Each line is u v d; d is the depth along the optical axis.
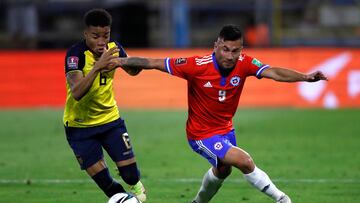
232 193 31.23
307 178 34.84
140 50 66.44
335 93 65.50
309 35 85.38
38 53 66.94
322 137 49.06
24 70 67.00
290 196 30.48
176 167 38.44
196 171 37.19
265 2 83.94
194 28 94.38
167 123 56.84
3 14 87.19
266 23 84.38
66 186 33.06
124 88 66.44
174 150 44.31
